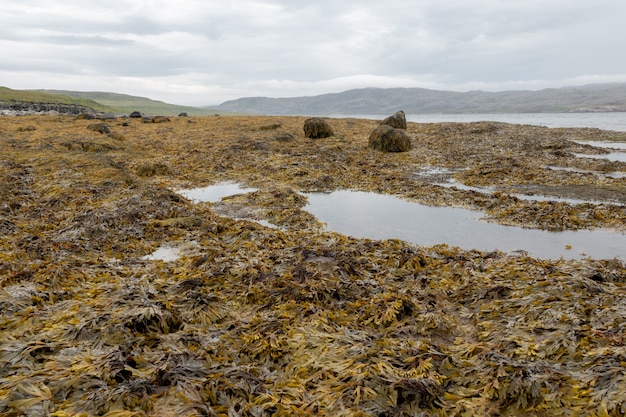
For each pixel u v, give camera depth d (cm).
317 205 1556
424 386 432
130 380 429
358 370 468
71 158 2230
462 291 725
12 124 4309
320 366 498
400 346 528
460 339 570
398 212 1441
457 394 442
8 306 612
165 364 455
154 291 707
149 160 2558
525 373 432
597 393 391
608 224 1230
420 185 1802
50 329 549
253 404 412
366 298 711
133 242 1061
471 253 974
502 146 2905
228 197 1664
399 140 2809
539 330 545
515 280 736
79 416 364
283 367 514
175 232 1130
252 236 1117
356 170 2188
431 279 807
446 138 3412
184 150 2892
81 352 493
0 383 422
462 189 1733
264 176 2108
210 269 821
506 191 1716
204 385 427
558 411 393
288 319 603
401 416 406
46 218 1251
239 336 583
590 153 2694
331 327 584
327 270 802
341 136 3666
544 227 1229
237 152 2761
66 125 4331
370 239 1091
